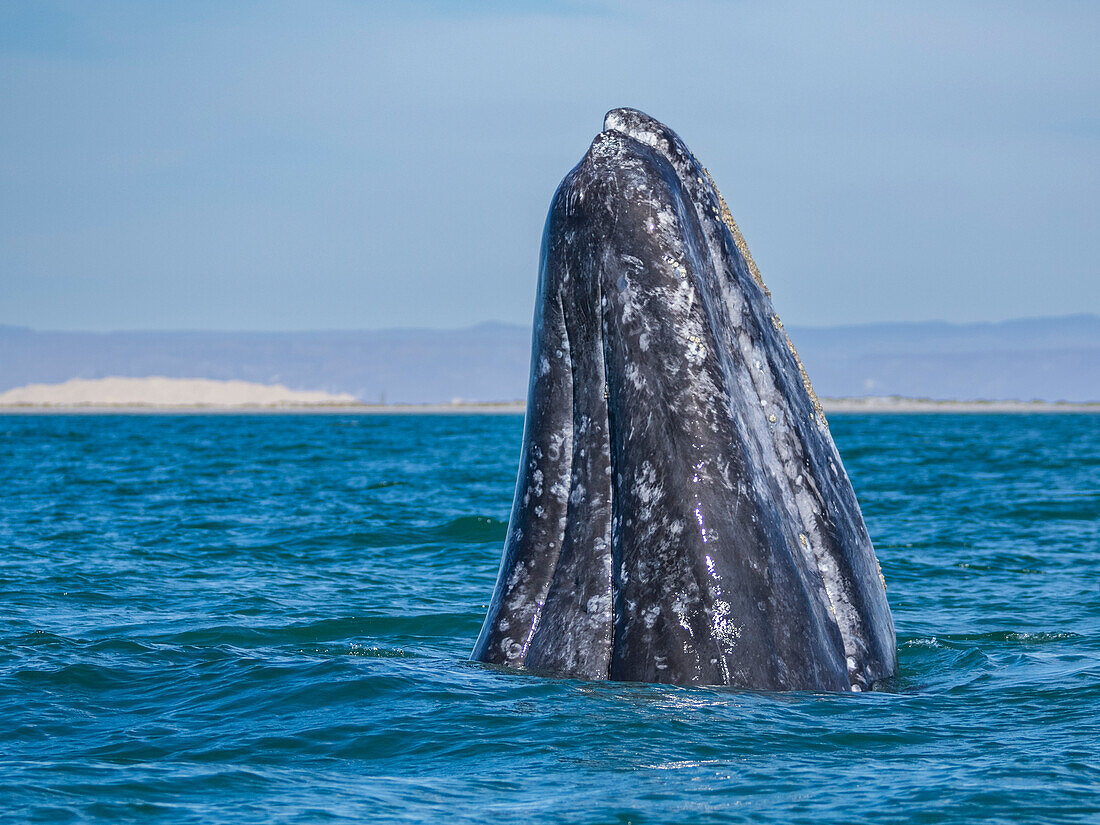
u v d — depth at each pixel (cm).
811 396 2805
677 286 2517
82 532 8300
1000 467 15588
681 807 2262
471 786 2395
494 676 2725
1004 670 3653
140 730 2805
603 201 2577
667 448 2480
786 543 2558
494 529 8419
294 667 3328
